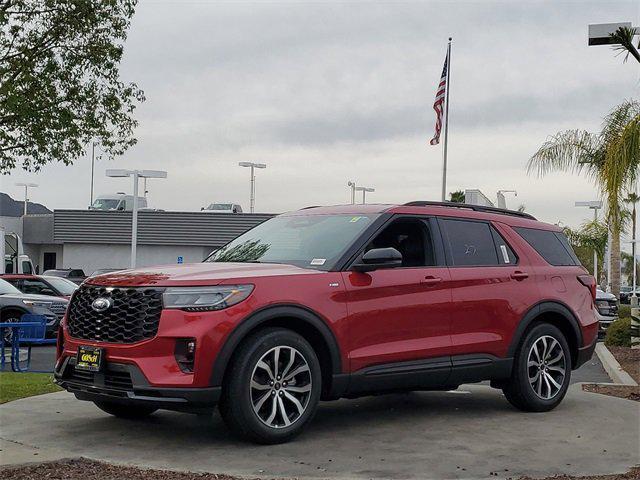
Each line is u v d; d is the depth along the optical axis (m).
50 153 23.14
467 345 7.42
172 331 5.92
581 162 22.34
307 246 7.15
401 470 5.61
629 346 17.31
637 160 13.09
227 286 6.10
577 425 7.33
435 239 7.54
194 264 7.00
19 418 7.18
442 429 7.06
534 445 6.47
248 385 6.06
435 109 28.25
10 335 12.81
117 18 23.98
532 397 7.89
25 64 22.81
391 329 6.92
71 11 22.89
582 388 9.97
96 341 6.25
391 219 7.32
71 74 23.58
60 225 47.84
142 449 6.07
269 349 6.16
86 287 6.57
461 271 7.54
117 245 47.97
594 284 8.94
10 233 26.17
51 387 9.00
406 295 7.05
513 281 7.91
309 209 8.09
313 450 6.15
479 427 7.18
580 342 8.50
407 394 9.09
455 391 9.38
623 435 6.89
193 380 5.85
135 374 5.94
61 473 5.32
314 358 6.42
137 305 6.10
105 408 7.10
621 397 9.20
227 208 49.09
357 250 6.94
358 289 6.75
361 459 5.90
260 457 5.88
